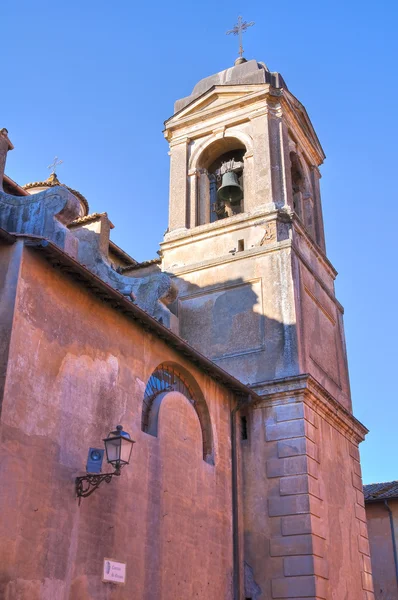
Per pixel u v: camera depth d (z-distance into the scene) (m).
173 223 21.39
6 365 9.90
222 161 22.86
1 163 13.76
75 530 10.50
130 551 11.61
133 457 12.30
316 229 22.72
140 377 13.08
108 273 16.45
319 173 24.28
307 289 19.53
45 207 13.12
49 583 9.79
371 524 27.22
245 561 15.66
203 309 19.48
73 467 10.79
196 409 15.46
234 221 20.17
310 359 18.42
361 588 17.53
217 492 15.03
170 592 12.41
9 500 9.42
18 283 10.46
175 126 22.80
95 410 11.62
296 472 16.05
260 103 21.62
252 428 17.02
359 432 20.17
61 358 11.09
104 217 17.20
